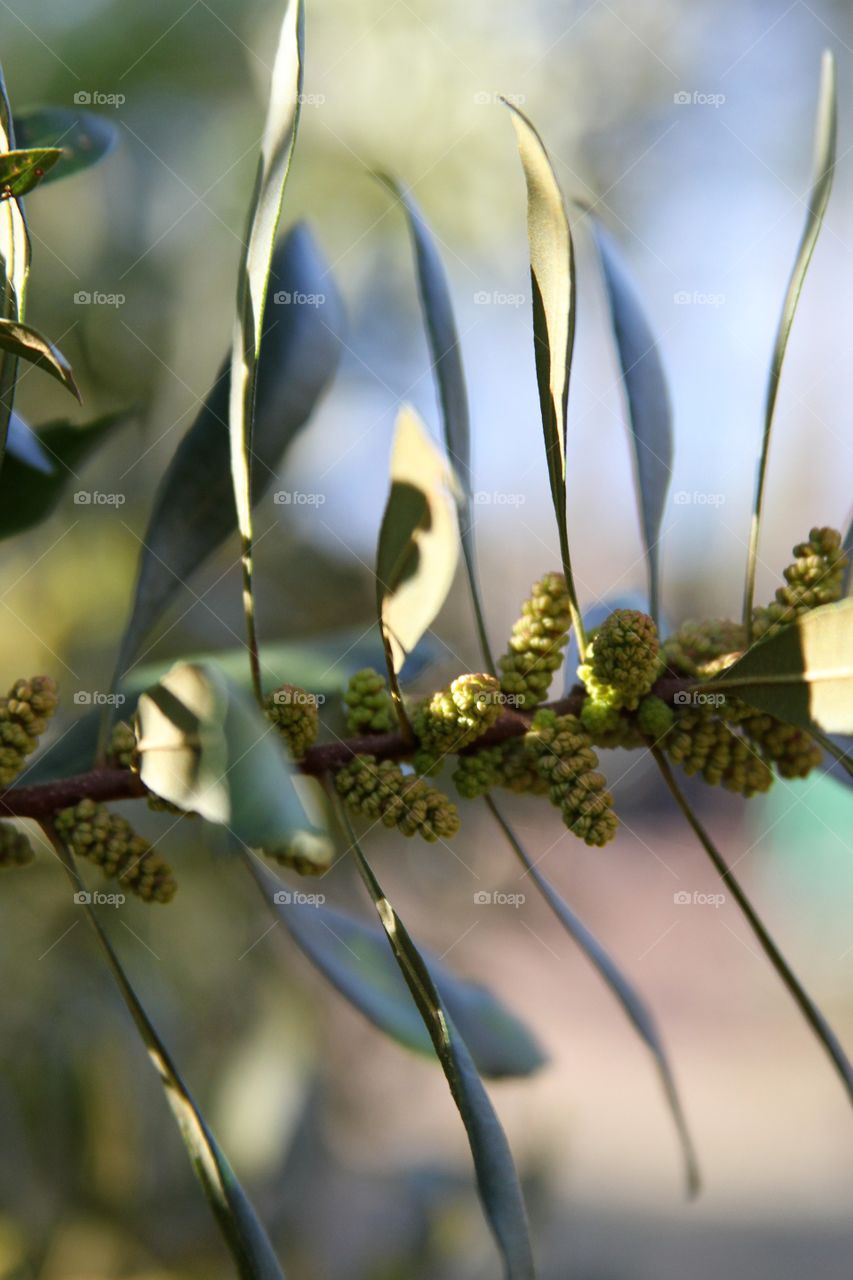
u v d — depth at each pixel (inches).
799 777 10.0
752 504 10.0
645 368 10.6
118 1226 15.7
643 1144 44.4
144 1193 16.3
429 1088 22.9
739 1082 49.4
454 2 23.7
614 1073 49.1
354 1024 20.6
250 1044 17.9
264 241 9.4
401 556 9.8
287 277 10.7
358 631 11.6
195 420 10.5
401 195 10.4
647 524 10.4
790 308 9.9
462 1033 11.3
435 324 10.2
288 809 8.6
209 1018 17.7
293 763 9.9
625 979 10.6
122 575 17.6
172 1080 9.7
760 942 9.8
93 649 17.4
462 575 21.0
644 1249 35.7
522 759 10.0
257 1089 17.6
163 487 10.4
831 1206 40.8
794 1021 53.0
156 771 8.9
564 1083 47.0
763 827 50.0
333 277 10.9
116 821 10.0
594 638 10.0
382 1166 19.5
